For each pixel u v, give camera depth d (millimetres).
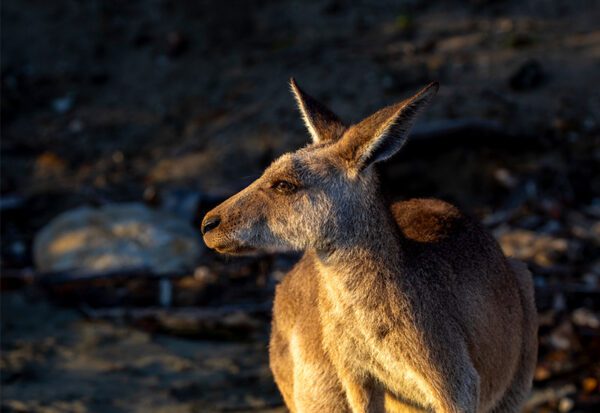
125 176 24438
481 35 26656
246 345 19016
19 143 25672
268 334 19344
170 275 20781
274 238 11812
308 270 12672
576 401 17188
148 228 21609
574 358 18266
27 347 18562
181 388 17359
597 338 18656
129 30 28531
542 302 19500
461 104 24203
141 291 20594
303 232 11672
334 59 26312
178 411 16562
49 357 18281
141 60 27797
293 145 24094
